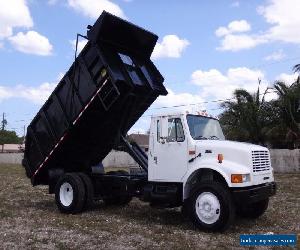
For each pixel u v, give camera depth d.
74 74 11.47
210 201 8.97
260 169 9.41
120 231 9.15
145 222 10.25
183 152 9.73
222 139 10.62
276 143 31.14
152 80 12.12
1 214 11.30
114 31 11.08
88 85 11.16
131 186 11.17
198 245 7.97
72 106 11.59
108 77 10.67
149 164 10.22
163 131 9.98
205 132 10.24
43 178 13.24
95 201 12.92
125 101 11.33
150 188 10.16
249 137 31.20
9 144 96.25
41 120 12.48
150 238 8.50
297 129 29.45
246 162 9.09
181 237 8.57
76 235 8.79
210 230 8.97
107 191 11.95
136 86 11.14
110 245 7.95
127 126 12.12
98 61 10.94
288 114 29.66
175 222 10.26
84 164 12.76
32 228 9.48
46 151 12.48
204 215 9.05
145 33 11.84
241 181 8.80
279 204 13.15
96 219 10.64
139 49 12.14
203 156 9.46
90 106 11.20
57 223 10.05
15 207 12.77
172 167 9.85
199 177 9.83
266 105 31.17
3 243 8.08
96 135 12.06
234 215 8.93
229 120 31.84
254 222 10.20
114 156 37.91
